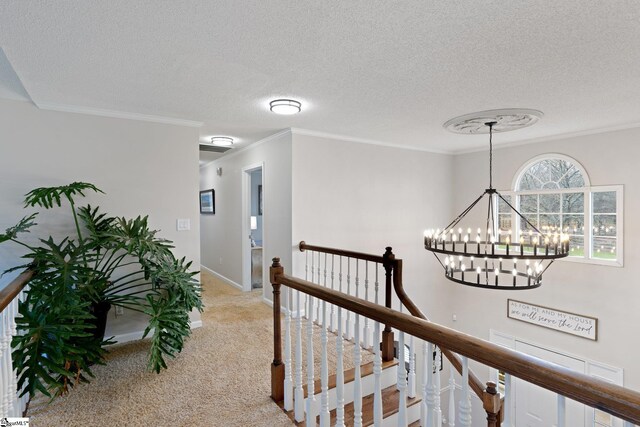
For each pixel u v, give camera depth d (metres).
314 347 2.91
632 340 3.86
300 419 1.96
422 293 5.31
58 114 2.88
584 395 0.80
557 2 1.52
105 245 2.70
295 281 1.99
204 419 2.00
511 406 0.98
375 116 3.37
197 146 3.52
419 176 5.22
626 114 3.35
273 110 3.04
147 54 1.98
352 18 1.63
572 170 4.38
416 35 1.80
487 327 5.25
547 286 4.57
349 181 4.42
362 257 3.06
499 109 3.12
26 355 1.88
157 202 3.31
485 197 5.28
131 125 3.19
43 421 1.96
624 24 1.69
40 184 2.82
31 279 2.13
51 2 1.47
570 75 2.35
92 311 2.56
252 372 2.54
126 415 2.03
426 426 1.30
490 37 1.83
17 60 2.03
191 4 1.50
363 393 2.44
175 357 2.79
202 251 6.93
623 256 3.92
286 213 4.03
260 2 1.50
